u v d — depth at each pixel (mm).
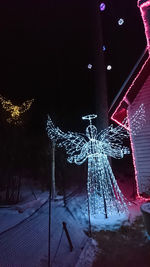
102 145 5945
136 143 7004
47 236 3375
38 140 9000
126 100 7238
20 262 2584
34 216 4113
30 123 9336
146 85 7125
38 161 9062
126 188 9297
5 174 8125
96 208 5680
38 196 7125
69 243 3318
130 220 4863
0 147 8070
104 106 7668
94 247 3576
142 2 7035
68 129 13805
